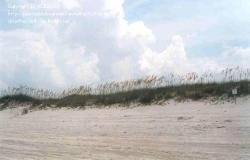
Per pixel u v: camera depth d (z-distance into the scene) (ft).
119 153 33.45
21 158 35.96
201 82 62.64
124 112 59.98
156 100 61.41
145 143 36.50
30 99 92.02
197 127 40.22
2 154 39.22
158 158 30.19
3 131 59.52
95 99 72.64
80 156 33.76
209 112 47.42
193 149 31.60
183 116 47.93
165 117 49.70
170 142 35.50
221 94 53.88
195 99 56.29
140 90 68.54
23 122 68.85
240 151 28.94
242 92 52.01
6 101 93.66
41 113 76.33
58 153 36.19
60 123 60.03
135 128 45.73
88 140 41.73
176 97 59.47
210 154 29.30
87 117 61.52
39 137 48.44
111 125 50.62
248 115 41.73
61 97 83.66
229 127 37.58
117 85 74.43
